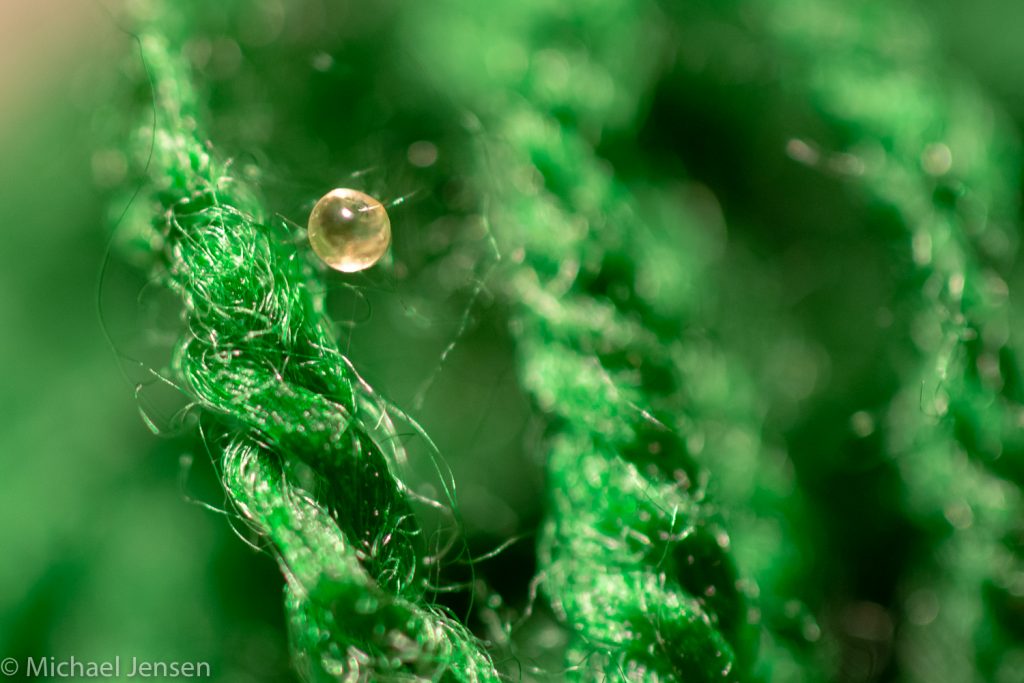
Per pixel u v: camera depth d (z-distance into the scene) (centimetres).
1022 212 5
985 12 5
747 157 5
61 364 5
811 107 5
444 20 5
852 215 5
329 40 5
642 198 5
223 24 5
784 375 5
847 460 5
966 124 5
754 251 5
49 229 5
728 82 5
